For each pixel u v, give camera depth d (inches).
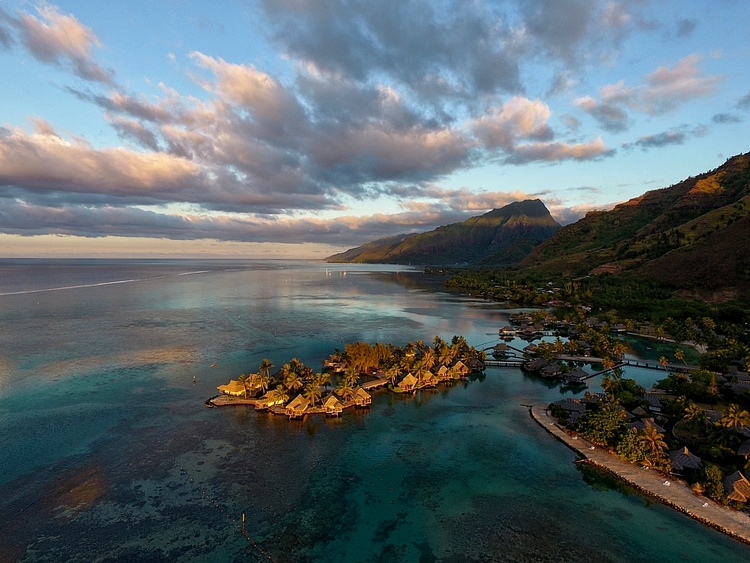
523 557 2084.2
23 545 2081.7
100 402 3875.5
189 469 2802.7
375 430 3479.3
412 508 2459.4
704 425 3221.0
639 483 2672.2
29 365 4894.2
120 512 2346.2
